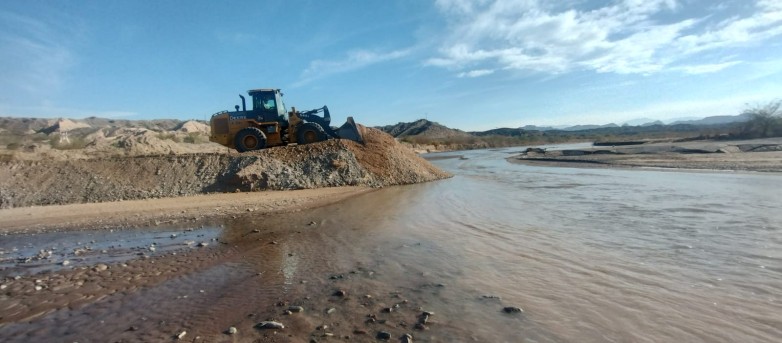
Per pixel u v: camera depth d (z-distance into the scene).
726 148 29.47
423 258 6.88
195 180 15.80
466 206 11.97
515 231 8.61
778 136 43.03
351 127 20.67
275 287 5.75
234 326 4.51
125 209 12.58
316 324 4.47
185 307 5.15
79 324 4.74
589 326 4.22
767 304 4.61
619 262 6.28
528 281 5.62
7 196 13.67
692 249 6.78
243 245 8.26
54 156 19.89
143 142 26.33
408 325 4.37
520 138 111.19
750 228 8.00
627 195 12.90
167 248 8.24
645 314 4.47
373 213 11.30
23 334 4.52
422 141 84.81
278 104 19.92
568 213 10.35
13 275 6.70
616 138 88.69
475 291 5.30
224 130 19.58
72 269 6.95
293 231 9.37
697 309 4.55
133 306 5.25
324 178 17.20
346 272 6.29
